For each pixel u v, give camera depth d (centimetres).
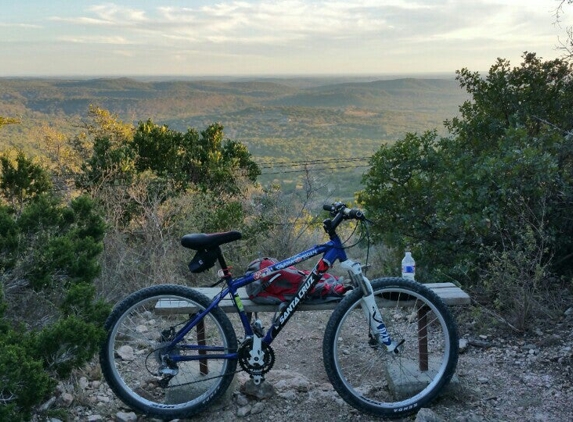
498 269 458
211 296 352
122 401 313
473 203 501
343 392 303
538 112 625
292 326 484
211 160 969
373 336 316
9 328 302
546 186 488
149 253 581
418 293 309
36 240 379
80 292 314
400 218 577
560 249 498
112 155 770
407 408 306
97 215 420
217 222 680
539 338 403
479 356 388
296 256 315
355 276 306
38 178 516
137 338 412
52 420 298
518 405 318
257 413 316
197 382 321
